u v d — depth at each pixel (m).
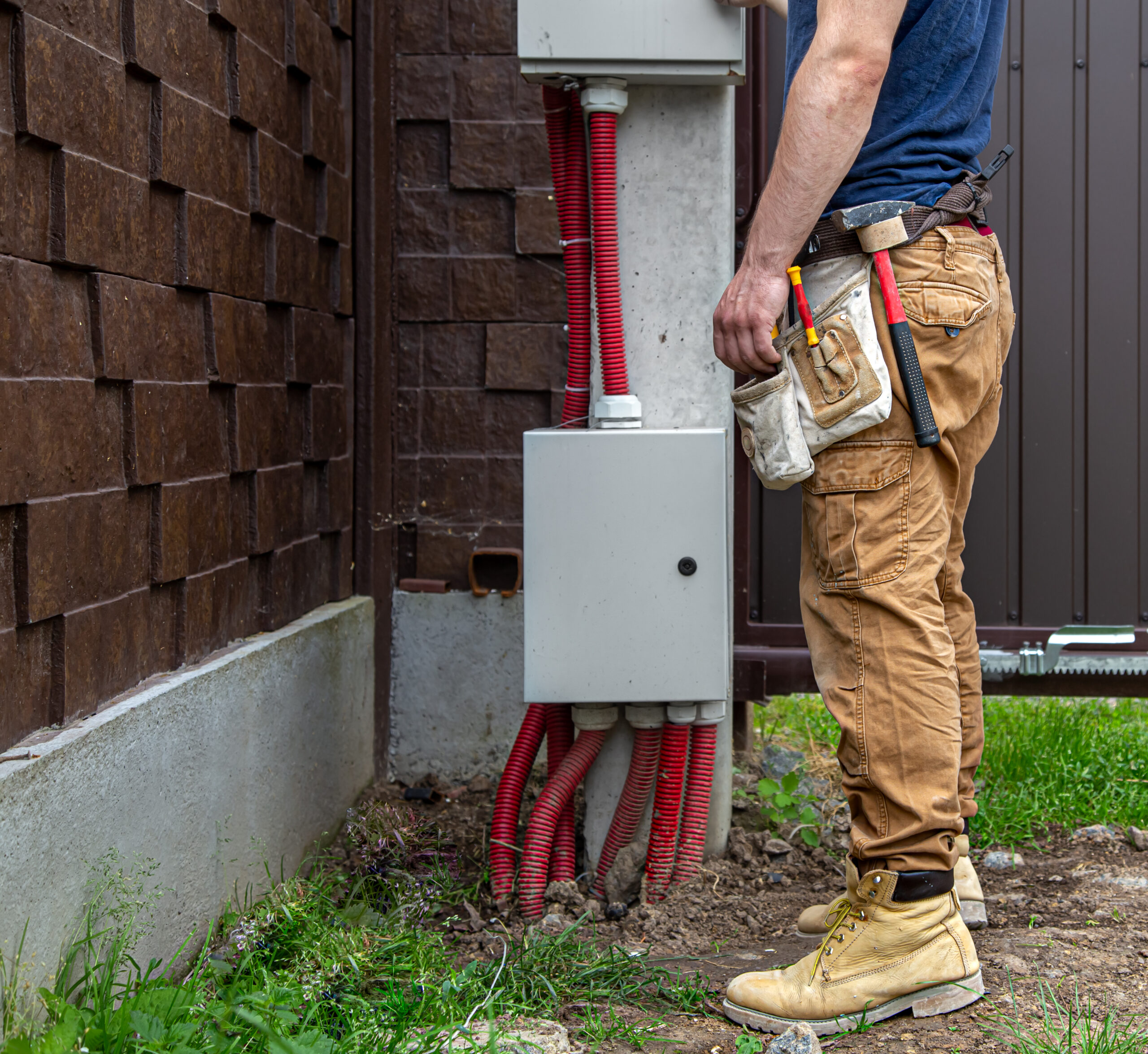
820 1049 1.75
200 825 2.11
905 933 1.85
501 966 1.96
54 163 1.71
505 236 3.41
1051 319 3.36
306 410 2.95
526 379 3.41
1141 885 2.51
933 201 1.89
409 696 3.45
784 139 1.78
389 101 3.39
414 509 3.46
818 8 1.78
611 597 2.44
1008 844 2.84
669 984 2.06
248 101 2.46
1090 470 3.37
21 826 1.50
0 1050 1.43
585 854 2.73
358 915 2.31
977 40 1.94
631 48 2.42
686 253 2.62
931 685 1.84
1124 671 3.31
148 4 1.98
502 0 3.37
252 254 2.54
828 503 1.88
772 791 2.95
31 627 1.67
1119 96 3.31
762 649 3.43
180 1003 1.68
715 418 2.65
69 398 1.75
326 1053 1.59
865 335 1.83
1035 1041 1.69
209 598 2.32
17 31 1.59
